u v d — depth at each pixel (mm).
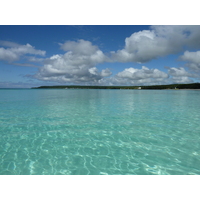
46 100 22531
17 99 23750
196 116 10883
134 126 8336
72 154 5223
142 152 5348
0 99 23672
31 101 20859
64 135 6957
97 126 8344
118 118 10266
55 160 4844
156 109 14078
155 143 6090
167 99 24844
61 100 22719
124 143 6086
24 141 6277
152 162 4758
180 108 14734
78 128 7988
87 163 4695
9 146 5809
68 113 12039
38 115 11242
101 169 4410
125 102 20141
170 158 4953
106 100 23078
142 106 16234
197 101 21344
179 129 7773
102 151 5434
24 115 11195
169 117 10586
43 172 4266
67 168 4449
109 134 7082
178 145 5887
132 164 4641
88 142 6191
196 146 5812
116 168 4453
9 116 10828
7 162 4715
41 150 5496
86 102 20109
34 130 7648
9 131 7477
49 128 7977
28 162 4727
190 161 4777
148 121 9422
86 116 10930
